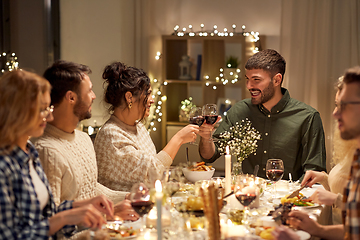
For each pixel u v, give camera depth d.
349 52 3.73
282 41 4.04
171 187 1.35
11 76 1.21
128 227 1.42
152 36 4.74
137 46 4.47
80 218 1.25
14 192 1.21
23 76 1.21
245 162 2.61
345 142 1.78
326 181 2.06
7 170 1.19
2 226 1.14
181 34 4.40
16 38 3.86
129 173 1.98
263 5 4.35
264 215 1.56
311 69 3.92
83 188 1.73
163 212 1.36
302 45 3.88
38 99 1.22
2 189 1.15
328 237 1.39
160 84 4.76
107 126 2.06
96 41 4.25
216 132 2.71
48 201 1.41
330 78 3.80
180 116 4.62
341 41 3.74
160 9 4.69
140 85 2.09
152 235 1.30
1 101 1.19
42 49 4.07
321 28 3.82
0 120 1.19
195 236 1.22
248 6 4.41
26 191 1.23
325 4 3.79
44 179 1.40
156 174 1.35
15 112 1.18
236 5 4.45
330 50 3.78
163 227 1.35
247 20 4.43
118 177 1.99
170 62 4.70
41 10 4.03
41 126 1.27
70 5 4.20
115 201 1.86
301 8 3.87
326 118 3.83
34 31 4.00
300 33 3.89
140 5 4.46
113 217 1.46
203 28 4.59
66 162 1.60
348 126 1.30
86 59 4.25
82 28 4.23
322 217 1.70
